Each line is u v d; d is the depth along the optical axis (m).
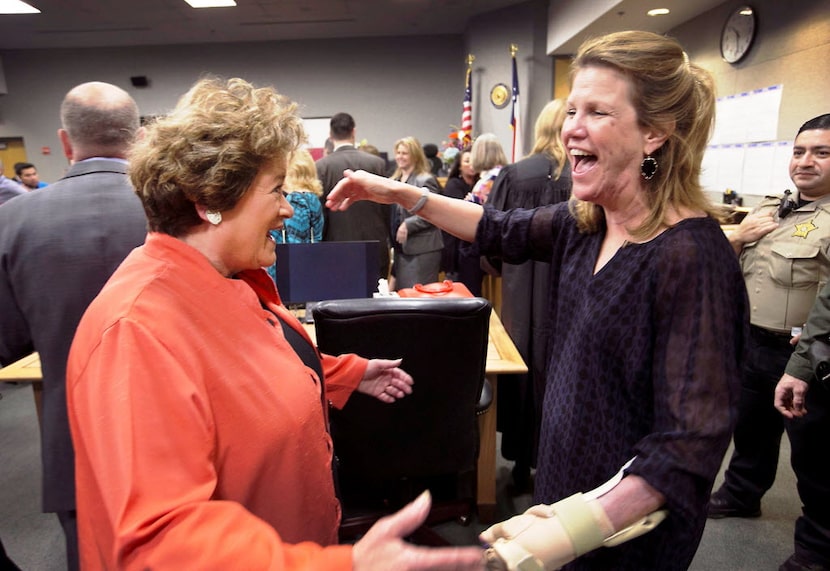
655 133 0.69
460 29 7.87
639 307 0.69
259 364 0.68
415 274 3.45
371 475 1.51
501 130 6.89
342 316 1.24
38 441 2.64
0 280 1.16
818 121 1.68
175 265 0.65
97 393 0.55
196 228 0.69
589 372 0.75
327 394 1.07
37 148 8.65
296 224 2.53
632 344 0.69
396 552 0.48
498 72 6.81
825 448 1.56
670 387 0.64
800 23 3.24
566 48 5.87
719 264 0.67
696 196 0.72
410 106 8.54
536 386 1.97
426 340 1.30
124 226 1.17
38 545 1.89
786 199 1.81
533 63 6.39
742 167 3.91
